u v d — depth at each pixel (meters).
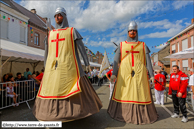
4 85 5.05
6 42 7.54
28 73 10.16
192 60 17.23
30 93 5.66
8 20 11.39
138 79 3.71
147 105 3.61
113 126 3.34
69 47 3.35
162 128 3.26
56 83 3.11
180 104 3.72
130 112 3.54
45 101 3.07
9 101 4.81
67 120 2.93
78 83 3.06
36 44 15.12
